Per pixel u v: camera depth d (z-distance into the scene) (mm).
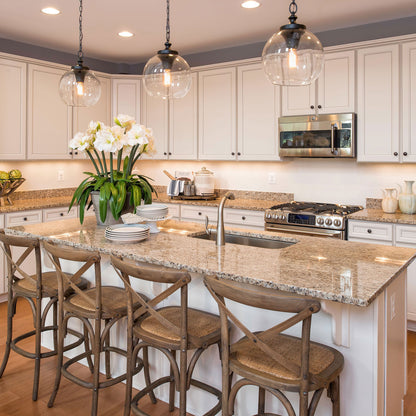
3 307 4027
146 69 2443
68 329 2844
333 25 4039
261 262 2059
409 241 3383
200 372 2340
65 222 3223
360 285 1705
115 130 2734
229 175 5094
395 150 3703
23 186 4828
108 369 2666
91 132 2855
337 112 3957
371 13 3715
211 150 4805
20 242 2449
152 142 2918
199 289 2287
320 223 3734
